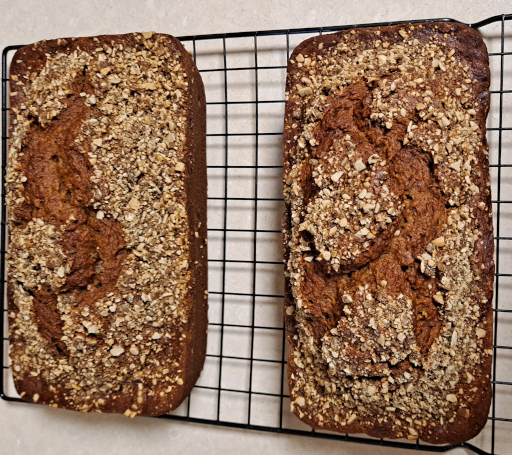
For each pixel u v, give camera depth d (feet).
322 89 0.79
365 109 0.74
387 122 0.73
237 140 0.97
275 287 0.96
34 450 1.01
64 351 0.85
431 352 0.73
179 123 0.85
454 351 0.75
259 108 0.96
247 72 0.97
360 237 0.71
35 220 0.81
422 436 0.77
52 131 0.82
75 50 0.85
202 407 0.98
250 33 0.91
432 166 0.73
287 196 0.81
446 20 0.82
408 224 0.72
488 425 0.89
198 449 0.97
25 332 0.86
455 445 0.86
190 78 0.86
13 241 0.84
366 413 0.78
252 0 0.96
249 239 0.97
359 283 0.73
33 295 0.84
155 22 0.98
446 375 0.75
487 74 0.78
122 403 0.86
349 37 0.81
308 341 0.77
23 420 1.01
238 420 0.97
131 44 0.85
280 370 0.96
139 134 0.83
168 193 0.84
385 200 0.71
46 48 0.86
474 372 0.77
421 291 0.73
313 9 0.94
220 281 0.98
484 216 0.77
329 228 0.73
